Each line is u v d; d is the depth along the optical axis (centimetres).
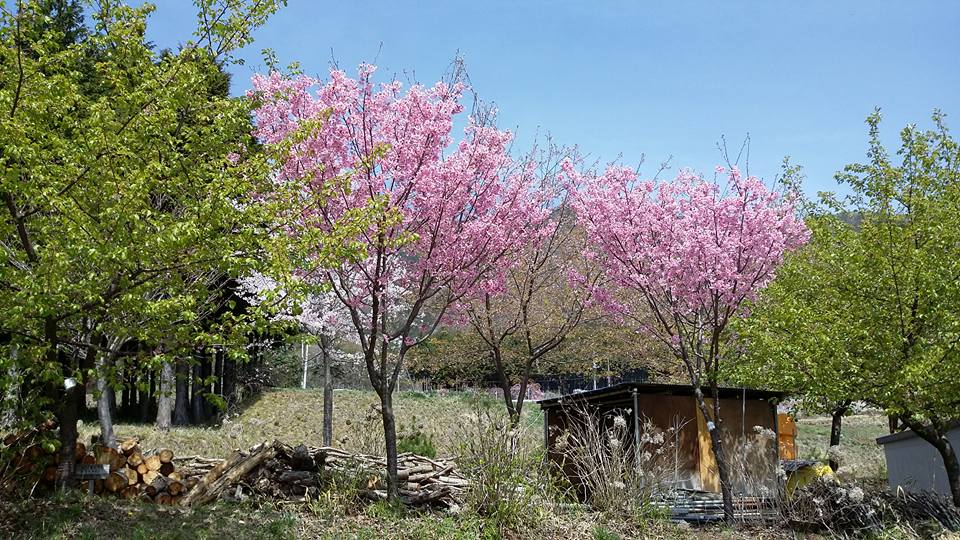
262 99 955
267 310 775
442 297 1355
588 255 1340
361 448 1222
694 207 1218
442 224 1083
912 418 1112
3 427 826
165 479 974
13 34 729
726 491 1145
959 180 1191
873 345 1110
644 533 1015
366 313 1772
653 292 1265
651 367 2094
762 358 1256
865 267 1167
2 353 719
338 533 875
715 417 1191
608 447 1146
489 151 1117
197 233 714
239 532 831
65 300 702
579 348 1912
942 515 1075
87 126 768
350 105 1057
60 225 735
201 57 816
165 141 807
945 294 1067
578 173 1321
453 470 1096
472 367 2234
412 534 891
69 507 829
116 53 809
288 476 1007
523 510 978
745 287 1184
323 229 1020
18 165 687
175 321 826
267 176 849
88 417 2472
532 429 1478
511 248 1215
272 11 840
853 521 1101
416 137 1031
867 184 1230
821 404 1203
